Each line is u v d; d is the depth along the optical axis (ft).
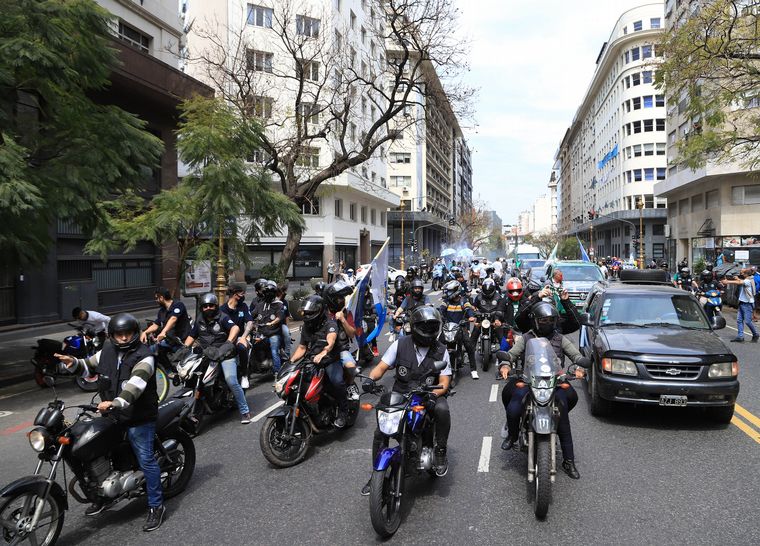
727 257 82.58
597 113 291.58
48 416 13.11
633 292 26.53
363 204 166.50
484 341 33.58
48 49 30.17
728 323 55.88
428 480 16.63
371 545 12.73
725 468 16.96
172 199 42.63
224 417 25.05
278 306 31.48
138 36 77.25
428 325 14.73
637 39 218.59
